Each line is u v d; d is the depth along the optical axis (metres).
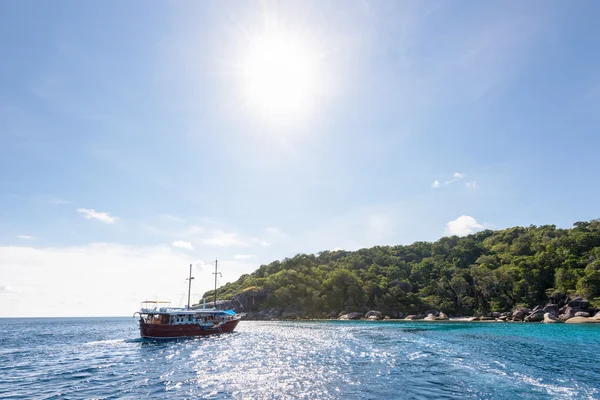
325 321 129.88
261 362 36.38
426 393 23.17
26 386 27.84
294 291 160.50
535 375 28.23
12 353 48.91
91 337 78.50
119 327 137.62
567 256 131.12
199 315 71.25
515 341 53.56
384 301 150.88
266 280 175.12
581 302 106.94
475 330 76.62
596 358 36.78
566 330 74.06
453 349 44.47
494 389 24.02
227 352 44.94
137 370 33.62
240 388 25.27
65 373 32.94
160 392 24.83
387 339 57.97
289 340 58.41
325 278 169.50
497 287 136.00
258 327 94.94
